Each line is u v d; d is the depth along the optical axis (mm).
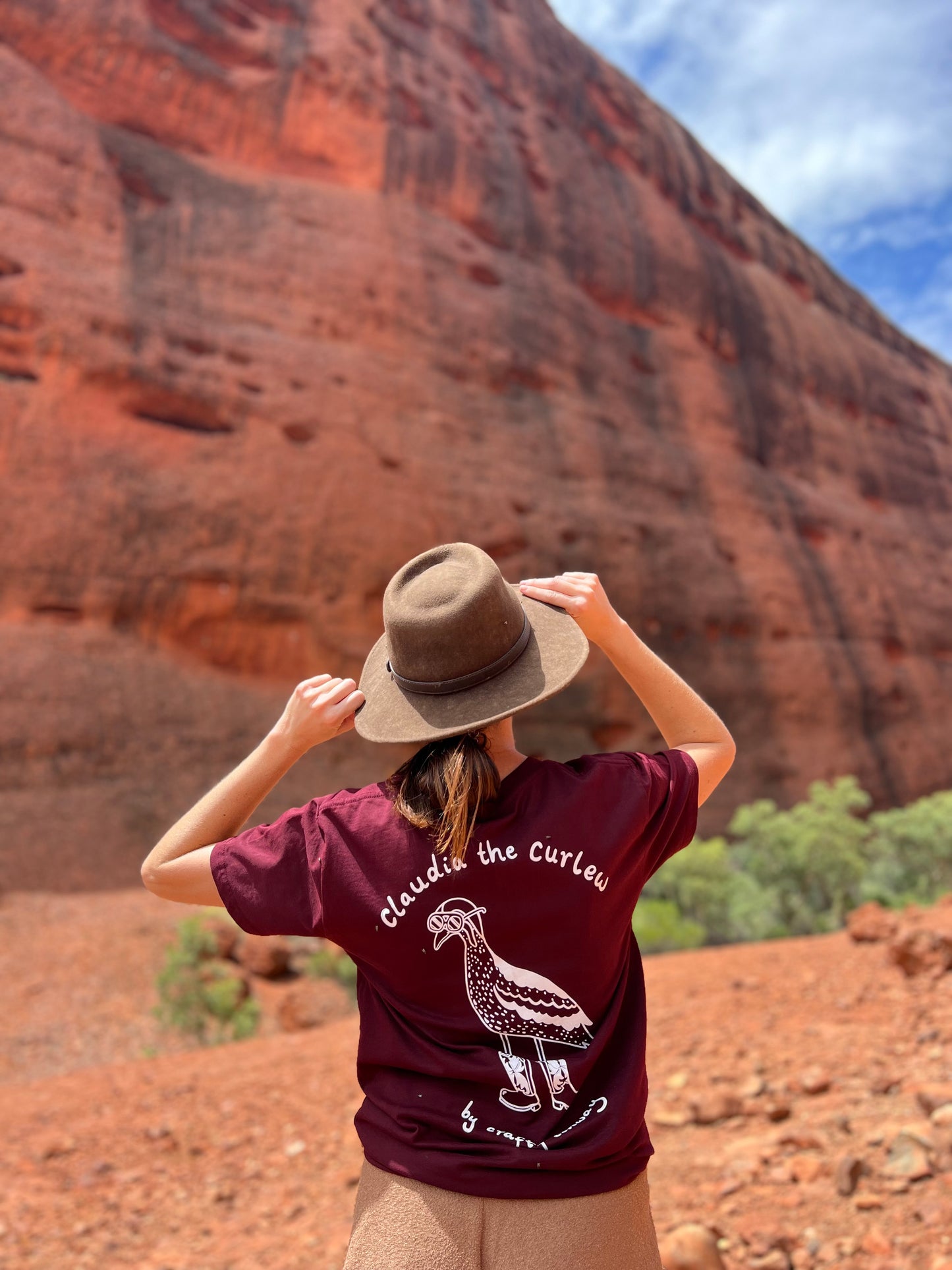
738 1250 2443
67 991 10281
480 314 24828
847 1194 2605
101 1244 3441
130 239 18875
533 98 30547
